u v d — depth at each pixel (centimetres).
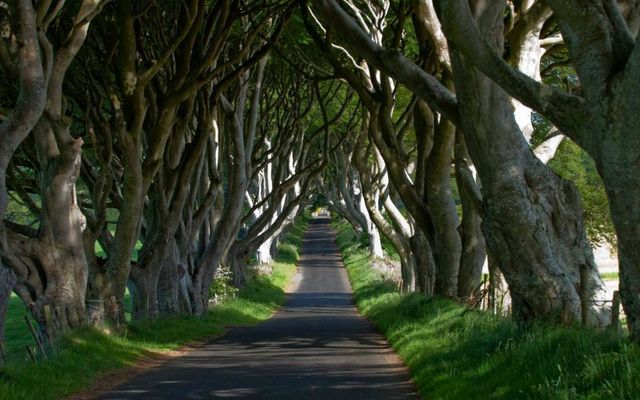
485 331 1232
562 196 1293
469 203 1903
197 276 2730
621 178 834
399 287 3478
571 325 1145
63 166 1536
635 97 810
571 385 739
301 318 2992
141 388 1135
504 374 909
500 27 1238
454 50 1197
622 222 845
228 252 3638
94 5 1445
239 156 2702
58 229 1552
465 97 1226
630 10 1284
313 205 11594
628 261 850
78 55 1866
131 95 1666
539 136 2452
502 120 1241
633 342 784
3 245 1458
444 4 919
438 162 2028
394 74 1340
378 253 5469
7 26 1524
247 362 1469
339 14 1380
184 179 2148
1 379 1001
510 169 1251
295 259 6900
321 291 4816
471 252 1956
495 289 1705
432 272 2572
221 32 1789
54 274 1542
